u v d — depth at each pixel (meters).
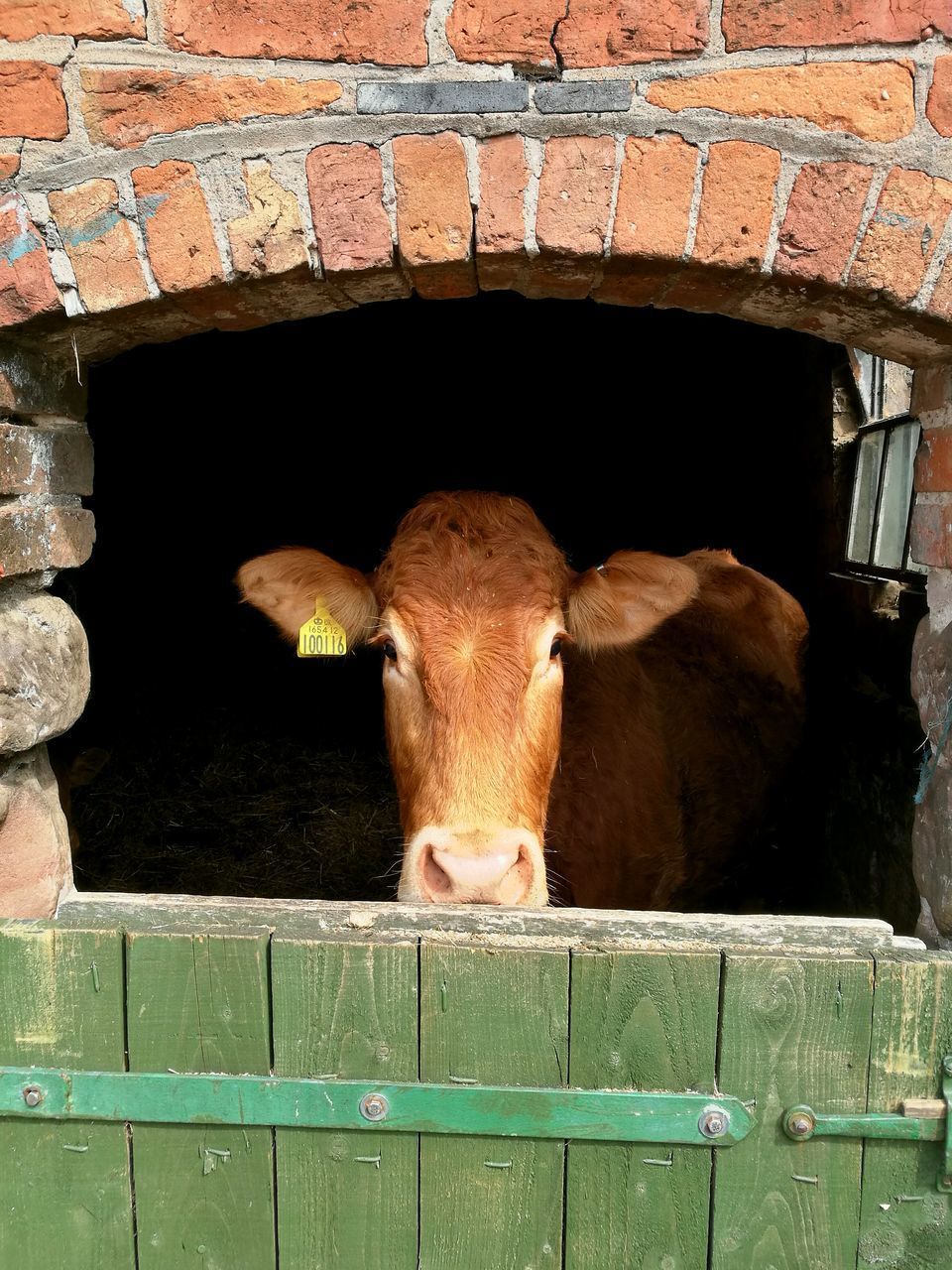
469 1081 1.47
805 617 4.72
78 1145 1.53
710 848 3.57
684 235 1.55
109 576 6.16
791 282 1.58
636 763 3.13
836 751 3.82
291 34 1.52
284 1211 1.52
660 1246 1.49
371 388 7.09
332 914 1.60
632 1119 1.45
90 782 4.81
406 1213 1.51
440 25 1.51
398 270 1.61
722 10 1.50
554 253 1.56
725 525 6.56
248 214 1.56
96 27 1.52
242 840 4.34
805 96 1.51
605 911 1.63
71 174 1.56
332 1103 1.48
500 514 2.53
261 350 6.79
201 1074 1.50
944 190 1.52
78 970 1.50
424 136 1.54
